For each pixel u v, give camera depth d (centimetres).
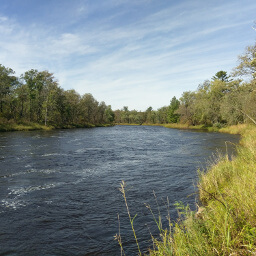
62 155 1597
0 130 3766
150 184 898
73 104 7038
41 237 504
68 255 436
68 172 1105
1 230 534
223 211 373
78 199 738
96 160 1436
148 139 2994
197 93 6328
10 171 1108
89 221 580
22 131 4003
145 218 589
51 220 587
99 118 9469
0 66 4791
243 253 266
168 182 921
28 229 540
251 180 466
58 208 665
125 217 600
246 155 859
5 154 1573
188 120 6906
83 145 2222
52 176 1025
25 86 5375
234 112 3794
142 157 1553
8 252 448
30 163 1303
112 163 1341
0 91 4606
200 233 338
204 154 1605
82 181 948
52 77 5744
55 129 5128
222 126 4544
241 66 2972
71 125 6531
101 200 729
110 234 512
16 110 5369
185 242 319
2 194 780
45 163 1310
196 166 1209
